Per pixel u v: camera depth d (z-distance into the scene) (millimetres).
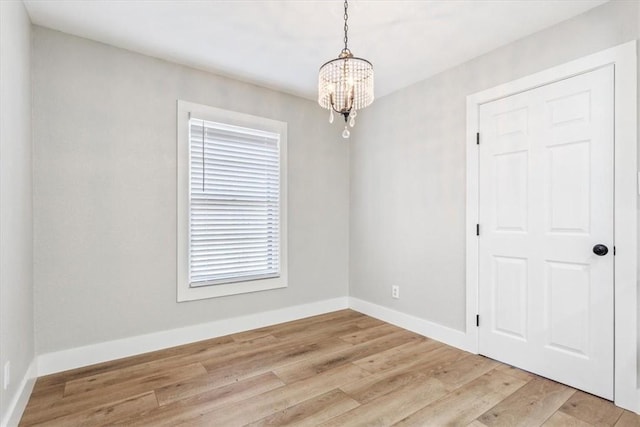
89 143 2412
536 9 2045
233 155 3102
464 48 2521
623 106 1901
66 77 2332
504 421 1767
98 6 2037
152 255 2664
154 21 2205
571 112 2119
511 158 2432
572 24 2115
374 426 1724
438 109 2934
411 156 3172
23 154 1942
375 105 3572
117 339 2514
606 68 1972
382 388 2098
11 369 1653
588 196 2045
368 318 3549
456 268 2777
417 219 3109
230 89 3072
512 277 2422
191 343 2830
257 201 3248
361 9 2059
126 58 2564
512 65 2424
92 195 2420
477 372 2316
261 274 3277
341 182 3877
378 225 3535
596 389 2000
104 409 1855
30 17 2141
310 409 1871
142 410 1850
